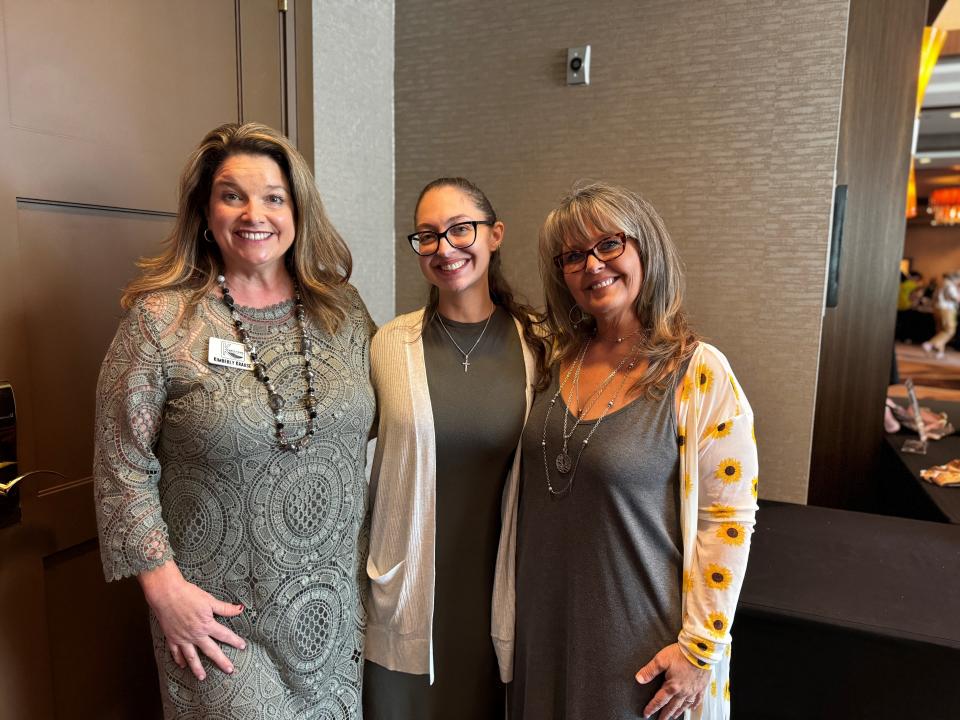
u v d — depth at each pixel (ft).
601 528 3.69
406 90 7.74
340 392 3.96
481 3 7.25
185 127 5.00
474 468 4.30
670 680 3.57
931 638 4.04
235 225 3.65
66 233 4.18
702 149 6.55
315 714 3.97
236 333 3.77
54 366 4.15
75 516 4.34
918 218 27.30
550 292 4.34
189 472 3.59
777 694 4.50
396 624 4.31
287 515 3.73
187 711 3.64
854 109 6.88
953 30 11.21
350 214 7.22
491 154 7.44
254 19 5.63
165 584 3.42
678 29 6.49
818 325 6.33
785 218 6.34
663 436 3.65
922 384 15.47
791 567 5.04
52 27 3.98
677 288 3.94
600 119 6.91
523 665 4.15
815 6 5.99
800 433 6.52
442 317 4.49
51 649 4.29
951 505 6.57
